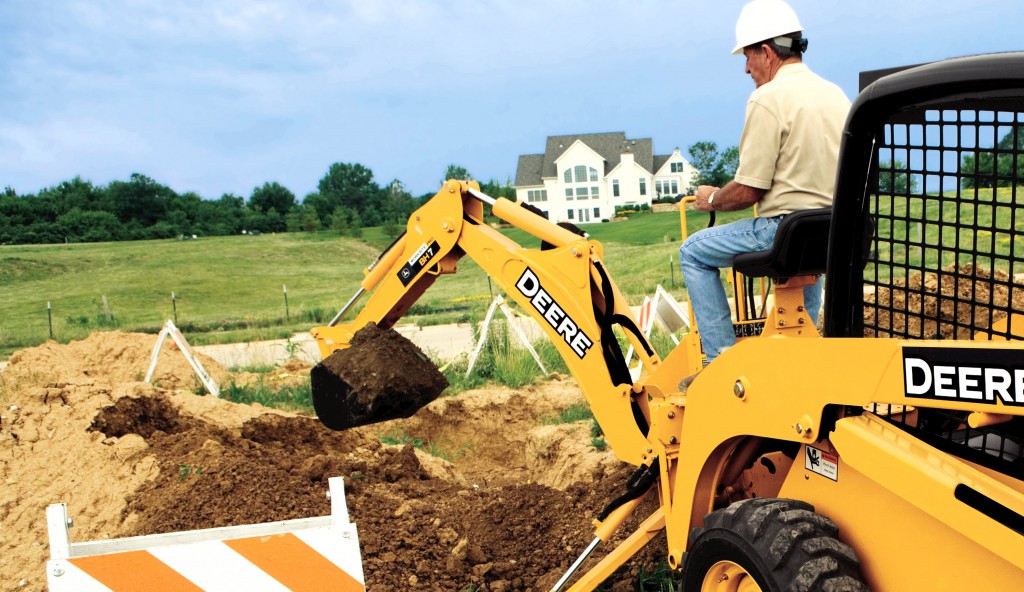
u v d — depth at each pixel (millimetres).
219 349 17297
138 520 5523
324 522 3465
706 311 4211
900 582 2906
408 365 5012
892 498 2914
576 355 4359
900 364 2730
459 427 9164
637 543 4102
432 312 21719
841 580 2875
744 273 4047
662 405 3924
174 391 8336
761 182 3967
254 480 5660
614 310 4316
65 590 3062
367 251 57469
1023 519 2443
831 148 3926
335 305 28922
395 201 89438
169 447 6535
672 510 3861
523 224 4617
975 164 2686
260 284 41281
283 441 7273
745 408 3342
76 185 78750
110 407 7207
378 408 4926
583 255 4273
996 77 2488
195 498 5527
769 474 3789
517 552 5020
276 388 10422
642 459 4113
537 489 5676
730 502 3889
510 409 9273
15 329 26578
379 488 5922
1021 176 2551
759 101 3947
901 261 3270
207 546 3199
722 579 3381
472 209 5023
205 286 40312
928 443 2895
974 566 2674
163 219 77312
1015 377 2477
